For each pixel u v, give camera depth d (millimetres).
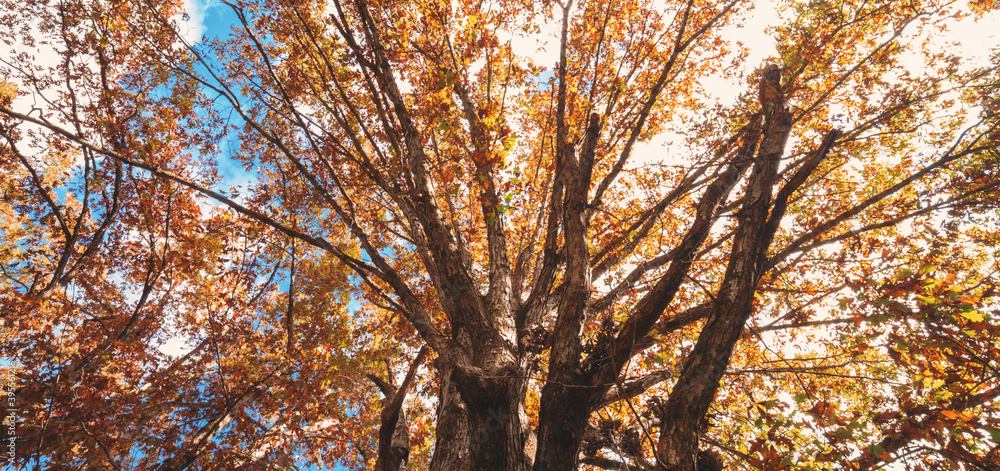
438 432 4660
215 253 11984
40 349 9648
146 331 13109
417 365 7109
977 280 3609
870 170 9625
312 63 8281
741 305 3498
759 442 3428
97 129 11344
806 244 5082
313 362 9297
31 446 7641
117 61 11023
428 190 5617
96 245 12602
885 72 8586
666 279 4352
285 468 9102
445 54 7277
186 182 5492
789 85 8070
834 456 3359
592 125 4441
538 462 3682
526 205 9992
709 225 4723
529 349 5227
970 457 3184
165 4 8336
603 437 5777
